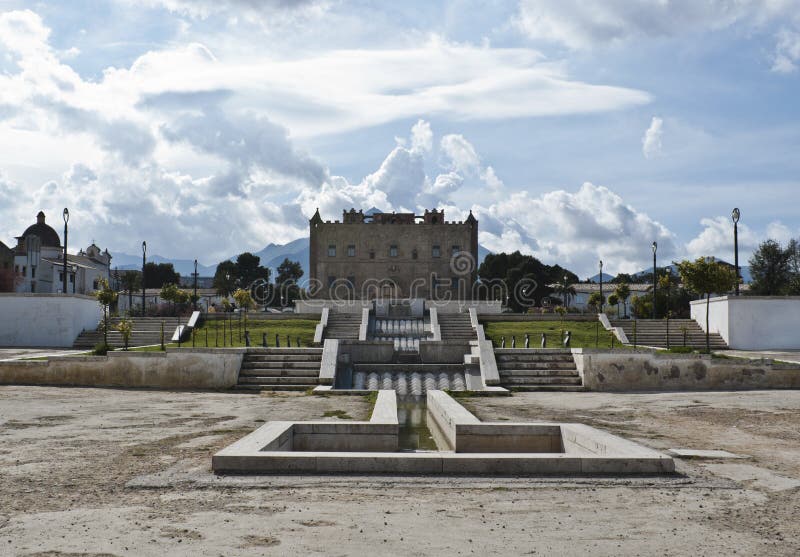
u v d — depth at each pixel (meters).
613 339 39.41
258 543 6.67
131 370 25.72
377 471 9.98
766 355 33.69
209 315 45.47
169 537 6.85
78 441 12.76
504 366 28.02
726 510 8.05
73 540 6.73
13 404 19.05
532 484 9.32
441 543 6.72
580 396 23.23
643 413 17.97
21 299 38.97
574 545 6.69
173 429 14.48
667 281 44.16
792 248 76.19
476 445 13.48
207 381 25.67
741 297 39.00
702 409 18.70
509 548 6.59
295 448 13.33
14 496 8.54
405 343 40.16
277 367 27.27
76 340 39.56
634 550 6.55
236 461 9.96
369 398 21.98
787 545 6.73
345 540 6.78
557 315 46.59
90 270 83.50
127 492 8.77
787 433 14.27
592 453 11.63
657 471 9.96
